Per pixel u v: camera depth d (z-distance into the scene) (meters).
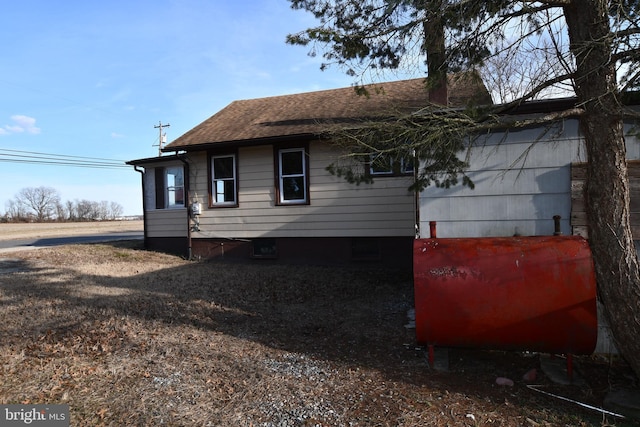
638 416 3.51
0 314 6.13
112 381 4.04
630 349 3.78
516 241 4.30
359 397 3.78
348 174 5.06
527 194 5.10
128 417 3.40
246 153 11.88
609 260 3.84
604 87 3.72
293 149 11.34
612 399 3.74
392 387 4.00
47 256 12.27
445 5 4.14
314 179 11.13
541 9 4.00
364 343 5.29
